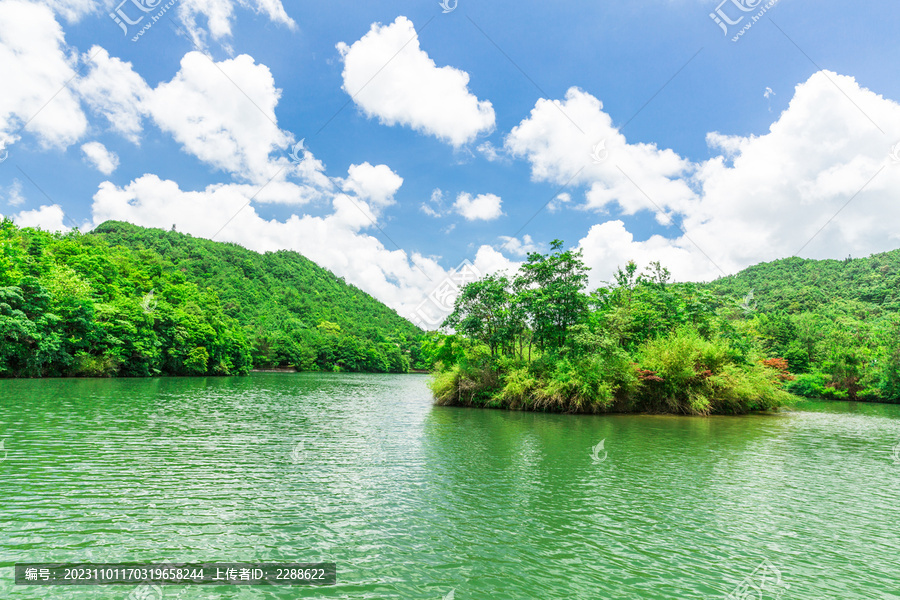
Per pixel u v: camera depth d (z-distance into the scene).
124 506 10.00
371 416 27.91
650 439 20.73
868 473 14.56
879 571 7.71
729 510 10.73
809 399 56.03
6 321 41.59
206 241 192.88
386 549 8.23
